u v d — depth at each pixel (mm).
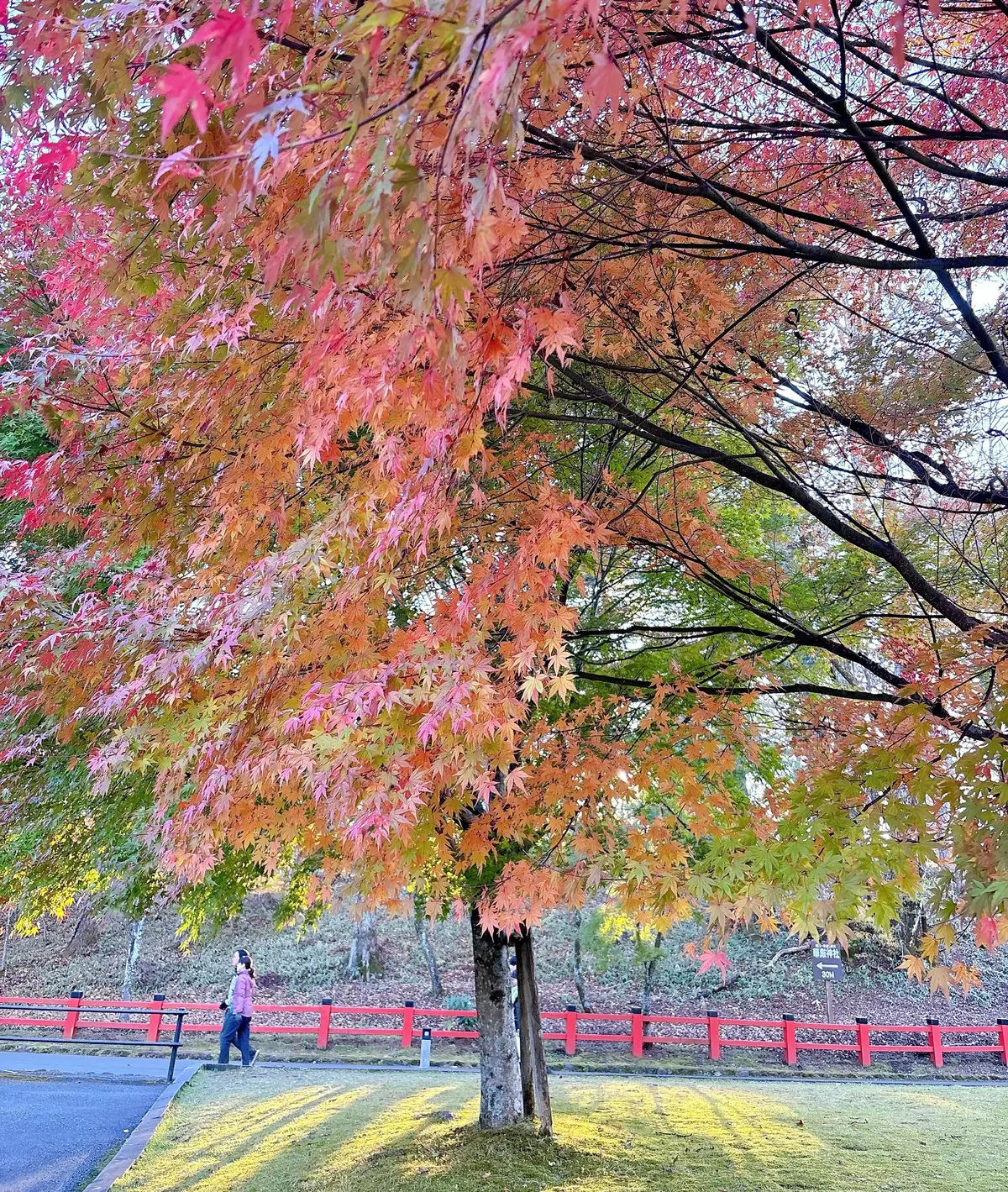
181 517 3477
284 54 2139
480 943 7527
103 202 2400
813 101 2971
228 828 3619
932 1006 16078
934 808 3076
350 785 2686
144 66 2148
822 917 3312
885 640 4910
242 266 2754
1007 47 3707
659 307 3643
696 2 2797
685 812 4863
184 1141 7102
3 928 16141
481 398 2180
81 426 3430
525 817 3930
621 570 5383
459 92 1575
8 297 4496
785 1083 10844
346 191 1487
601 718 4664
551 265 3180
